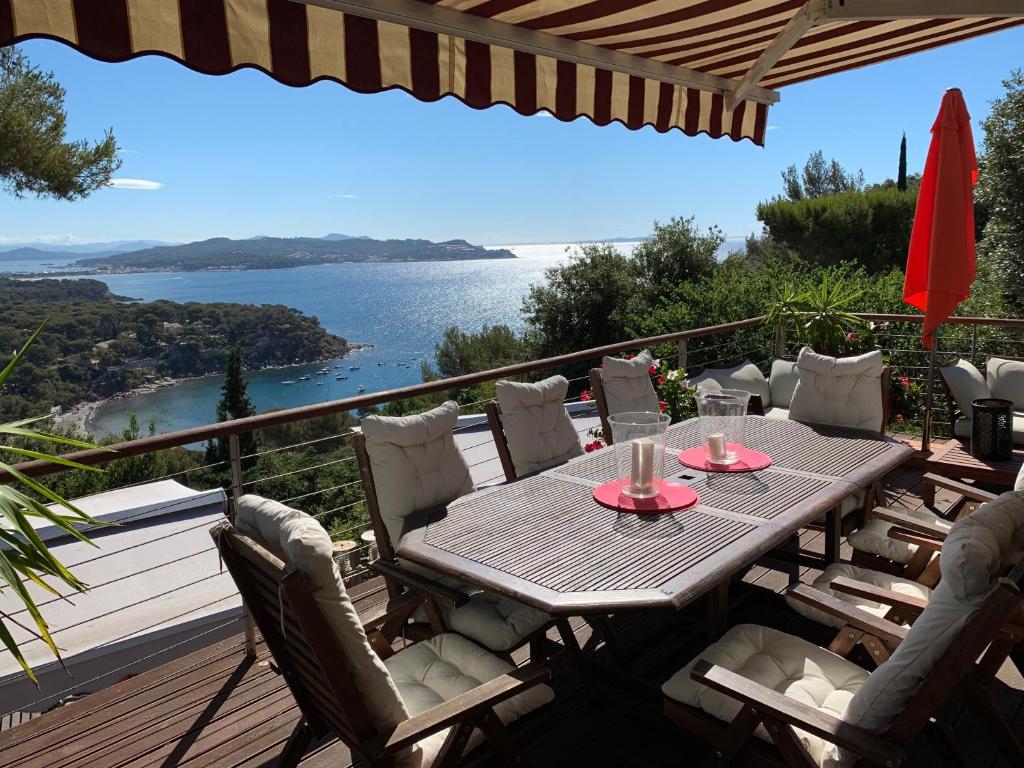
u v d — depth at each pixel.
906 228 16.58
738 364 5.55
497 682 1.77
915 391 5.93
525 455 3.59
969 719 2.46
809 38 3.27
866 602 2.51
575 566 2.11
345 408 3.25
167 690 2.85
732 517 2.45
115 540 7.41
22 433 1.88
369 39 2.32
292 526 1.64
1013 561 1.66
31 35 1.67
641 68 3.29
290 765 1.99
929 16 2.43
